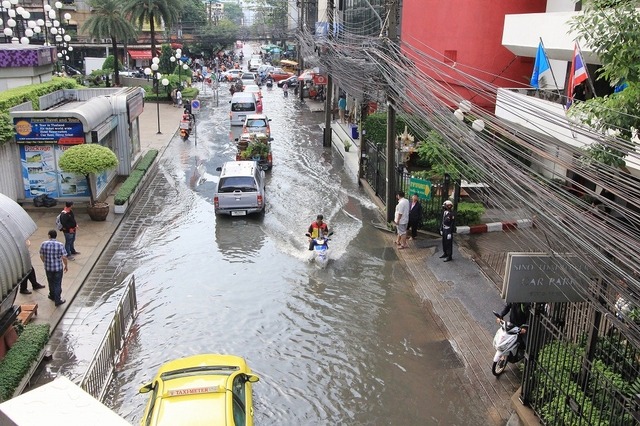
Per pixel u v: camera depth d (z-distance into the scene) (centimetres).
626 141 730
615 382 777
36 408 269
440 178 1891
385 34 1484
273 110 4506
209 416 742
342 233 1795
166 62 5484
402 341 1184
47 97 2444
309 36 3031
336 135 3441
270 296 1377
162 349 1145
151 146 3023
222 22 9812
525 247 1616
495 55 2148
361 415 951
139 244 1711
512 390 1019
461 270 1506
